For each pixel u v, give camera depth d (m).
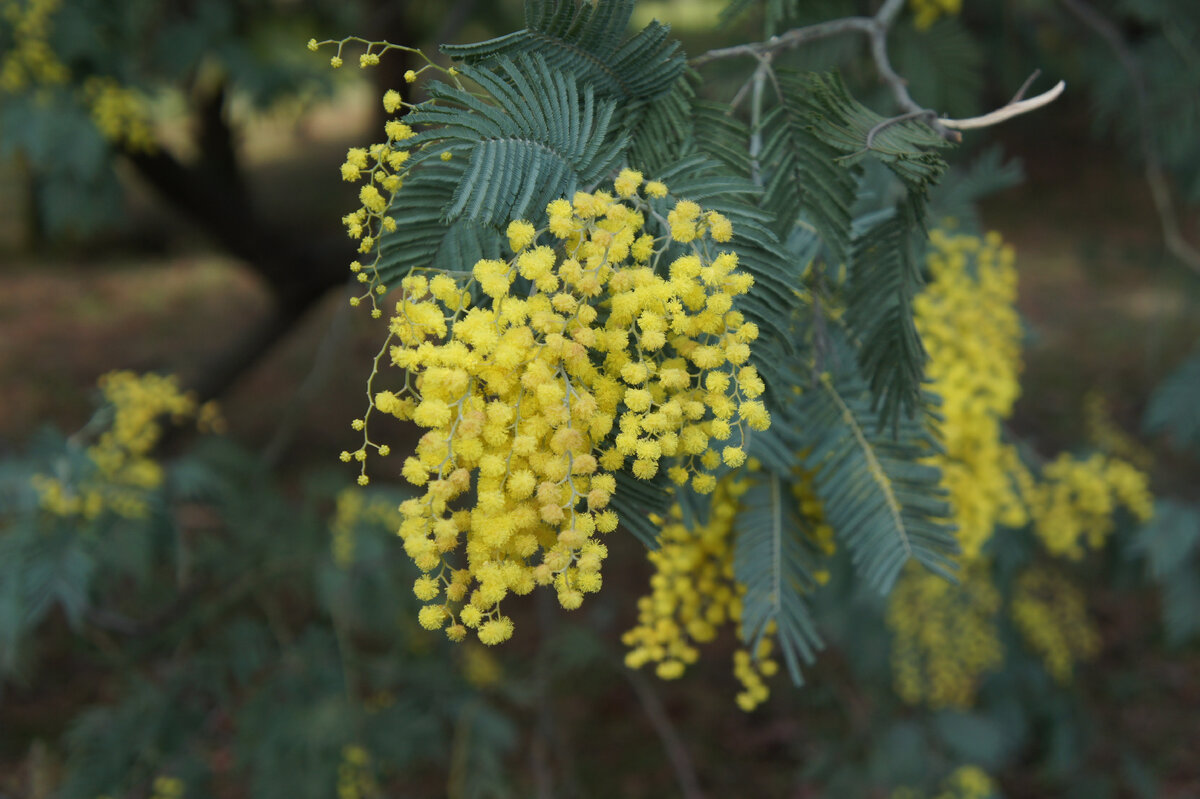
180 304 11.66
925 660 4.18
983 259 1.67
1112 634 5.91
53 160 3.28
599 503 0.80
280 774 3.34
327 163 14.72
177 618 3.73
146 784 3.48
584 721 5.58
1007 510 1.71
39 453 2.83
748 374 0.84
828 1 2.22
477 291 0.89
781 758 5.26
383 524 3.78
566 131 0.86
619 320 0.82
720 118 0.97
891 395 1.07
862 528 1.08
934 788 4.17
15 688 5.18
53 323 11.02
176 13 4.39
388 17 5.05
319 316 10.61
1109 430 3.83
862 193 1.24
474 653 4.06
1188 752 5.18
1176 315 4.23
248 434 8.26
